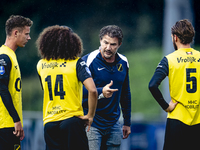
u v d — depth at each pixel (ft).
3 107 37.65
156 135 66.90
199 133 37.40
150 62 238.27
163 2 273.75
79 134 34.37
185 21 38.63
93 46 254.68
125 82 44.50
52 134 34.83
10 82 37.99
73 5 271.69
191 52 38.09
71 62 35.09
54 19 265.13
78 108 35.14
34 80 235.61
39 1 265.95
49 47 35.29
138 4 276.41
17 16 39.60
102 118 41.57
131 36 268.21
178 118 37.29
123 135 45.88
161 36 266.16
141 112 188.44
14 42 39.40
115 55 42.70
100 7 274.36
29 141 70.74
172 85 37.73
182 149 37.24
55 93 34.71
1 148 37.60
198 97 37.27
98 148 41.32
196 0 226.38
